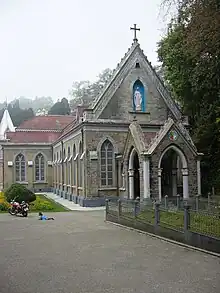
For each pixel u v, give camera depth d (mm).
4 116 75750
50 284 9656
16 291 9094
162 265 11508
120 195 32062
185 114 34438
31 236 17547
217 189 29938
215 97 28734
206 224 13648
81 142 33875
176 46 28547
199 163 29391
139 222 18734
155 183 27578
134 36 34594
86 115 32156
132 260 12266
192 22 17969
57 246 14945
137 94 33812
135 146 28766
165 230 16234
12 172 52344
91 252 13680
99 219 24016
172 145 28453
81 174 34156
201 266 11305
